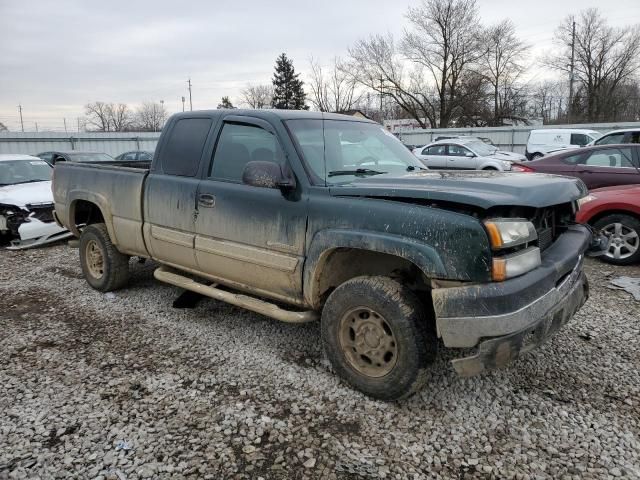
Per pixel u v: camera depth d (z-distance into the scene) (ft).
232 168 12.78
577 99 167.22
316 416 9.87
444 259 8.91
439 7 141.38
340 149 12.50
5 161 30.76
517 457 8.60
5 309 16.46
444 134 100.32
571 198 10.40
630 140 39.22
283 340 13.51
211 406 10.25
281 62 217.36
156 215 14.57
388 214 9.66
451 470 8.32
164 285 18.70
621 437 9.07
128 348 13.14
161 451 8.80
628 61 155.63
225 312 15.78
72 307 16.49
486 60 149.48
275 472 8.30
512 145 92.22
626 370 11.61
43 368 12.00
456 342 8.94
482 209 8.84
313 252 10.73
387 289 9.82
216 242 12.85
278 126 11.89
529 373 11.50
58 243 28.02
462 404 10.23
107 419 9.77
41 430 9.40
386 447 8.92
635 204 20.16
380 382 10.10
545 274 9.34
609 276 19.30
